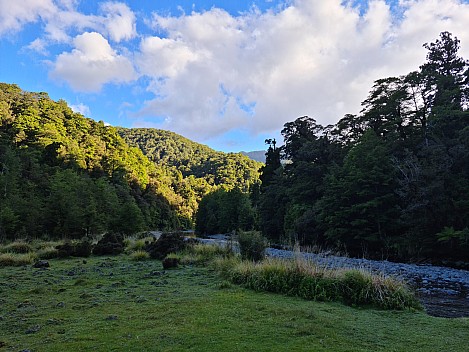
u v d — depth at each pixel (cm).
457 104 2711
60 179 3247
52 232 2433
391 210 2308
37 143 5791
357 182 2431
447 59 3341
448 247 1988
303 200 3419
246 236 1145
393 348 375
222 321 461
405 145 2825
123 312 519
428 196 2012
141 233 2820
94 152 7331
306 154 3684
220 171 14738
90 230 2578
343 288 661
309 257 825
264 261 862
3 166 3369
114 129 9662
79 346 366
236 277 809
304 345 371
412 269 1627
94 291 698
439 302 858
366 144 2664
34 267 1077
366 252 2402
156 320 469
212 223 6831
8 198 2659
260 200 4350
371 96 3422
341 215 2444
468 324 494
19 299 625
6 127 6384
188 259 1223
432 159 2164
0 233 2089
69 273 943
